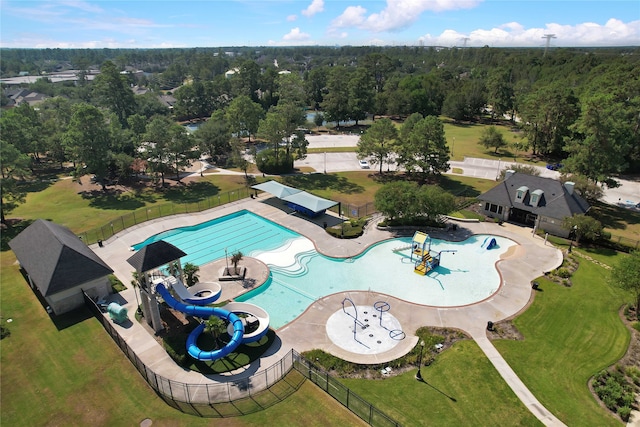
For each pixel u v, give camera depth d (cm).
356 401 2897
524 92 15588
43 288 3728
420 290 4356
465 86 16012
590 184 6341
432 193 5612
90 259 4066
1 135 8069
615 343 3522
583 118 6769
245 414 2783
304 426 2689
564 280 4478
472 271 4728
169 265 3859
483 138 10406
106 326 3656
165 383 3044
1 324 3709
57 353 3362
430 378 3128
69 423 2709
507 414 2814
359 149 8338
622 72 11231
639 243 5231
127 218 6097
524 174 6297
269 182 6956
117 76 12275
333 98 13600
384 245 5372
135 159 8056
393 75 19988
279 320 3878
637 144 8219
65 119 10181
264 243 5456
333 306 4059
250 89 17212
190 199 7006
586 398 2964
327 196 7200
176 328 3634
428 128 7650
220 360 3266
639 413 2825
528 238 5541
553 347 3478
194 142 8025
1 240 5375
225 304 4012
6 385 3034
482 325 3766
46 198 7006
